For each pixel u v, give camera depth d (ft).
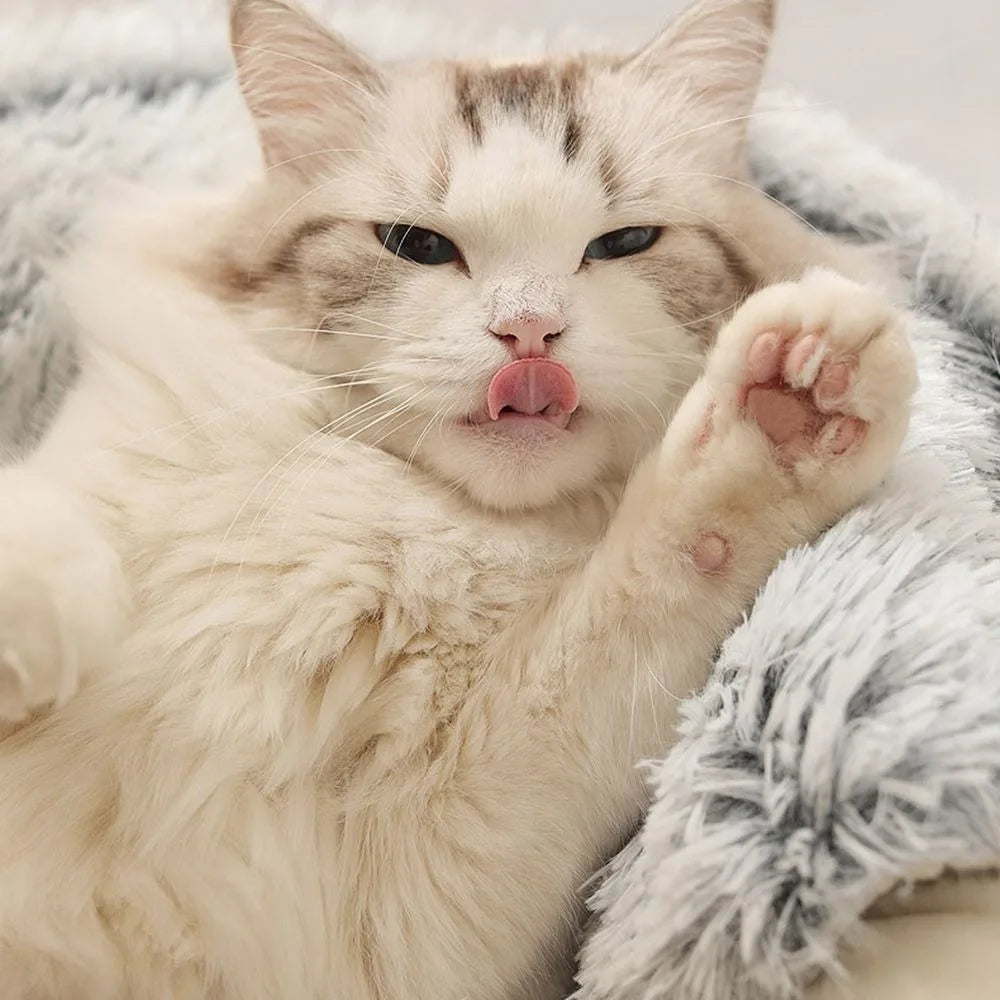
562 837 1.26
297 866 1.26
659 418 1.37
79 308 1.49
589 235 1.36
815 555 1.22
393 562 1.32
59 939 1.23
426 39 1.83
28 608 1.18
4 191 1.70
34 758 1.26
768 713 1.16
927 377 1.40
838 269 1.49
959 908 1.11
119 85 1.80
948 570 1.19
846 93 2.07
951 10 2.14
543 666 1.26
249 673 1.29
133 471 1.35
